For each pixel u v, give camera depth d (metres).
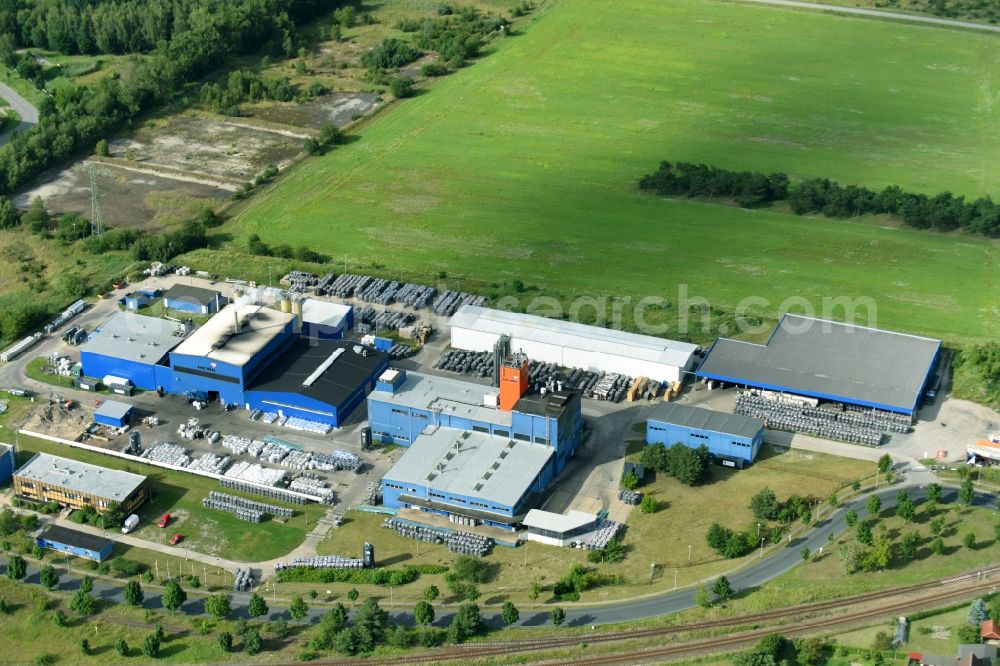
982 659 193.12
